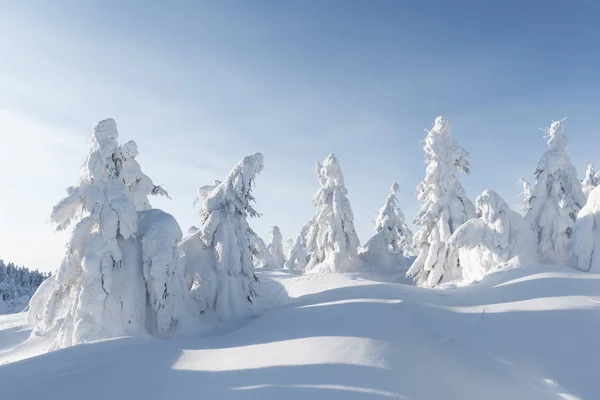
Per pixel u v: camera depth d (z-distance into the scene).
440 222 24.94
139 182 19.72
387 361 8.77
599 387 8.45
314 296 19.47
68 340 14.59
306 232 47.91
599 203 17.23
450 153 26.50
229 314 17.30
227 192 18.81
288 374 8.55
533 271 16.81
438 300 15.77
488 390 8.58
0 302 69.94
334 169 35.50
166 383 9.49
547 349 10.12
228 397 8.12
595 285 14.22
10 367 10.74
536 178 22.11
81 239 15.61
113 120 16.94
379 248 37.06
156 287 15.14
